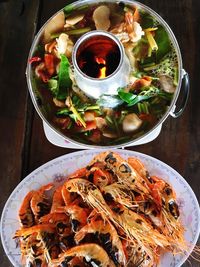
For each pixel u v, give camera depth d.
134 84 0.54
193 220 0.53
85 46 0.53
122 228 0.51
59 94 0.55
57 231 0.52
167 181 0.54
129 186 0.52
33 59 0.55
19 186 0.55
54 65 0.55
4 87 0.59
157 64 0.54
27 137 0.57
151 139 0.54
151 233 0.50
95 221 0.51
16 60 0.59
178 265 0.52
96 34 0.52
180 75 0.53
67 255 0.50
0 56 0.60
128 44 0.55
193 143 0.55
